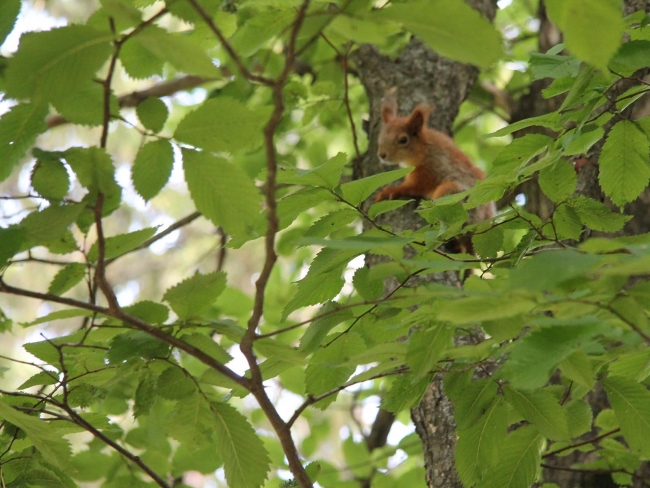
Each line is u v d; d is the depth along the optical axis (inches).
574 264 111.8
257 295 158.9
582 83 190.1
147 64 190.1
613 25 109.1
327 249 186.5
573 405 206.4
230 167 148.8
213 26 122.7
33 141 152.8
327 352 206.2
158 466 322.7
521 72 510.9
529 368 136.9
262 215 179.3
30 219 159.2
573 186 205.5
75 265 186.9
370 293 199.6
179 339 192.2
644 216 298.2
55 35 120.9
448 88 427.8
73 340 204.5
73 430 235.3
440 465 267.3
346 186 192.4
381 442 452.8
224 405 196.7
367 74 433.7
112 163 155.5
